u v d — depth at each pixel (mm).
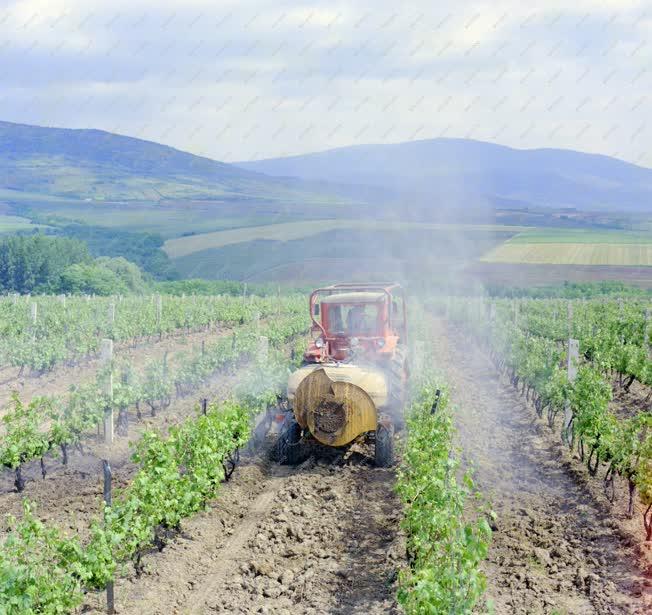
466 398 18453
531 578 8156
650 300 54594
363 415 11906
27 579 6383
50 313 28734
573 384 13367
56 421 12164
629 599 7680
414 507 8102
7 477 11922
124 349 27062
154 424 15375
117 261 75188
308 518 10070
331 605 7648
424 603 6070
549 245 103562
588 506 10414
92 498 10711
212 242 106812
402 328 15961
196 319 33281
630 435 10188
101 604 7605
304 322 30547
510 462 12664
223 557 8867
